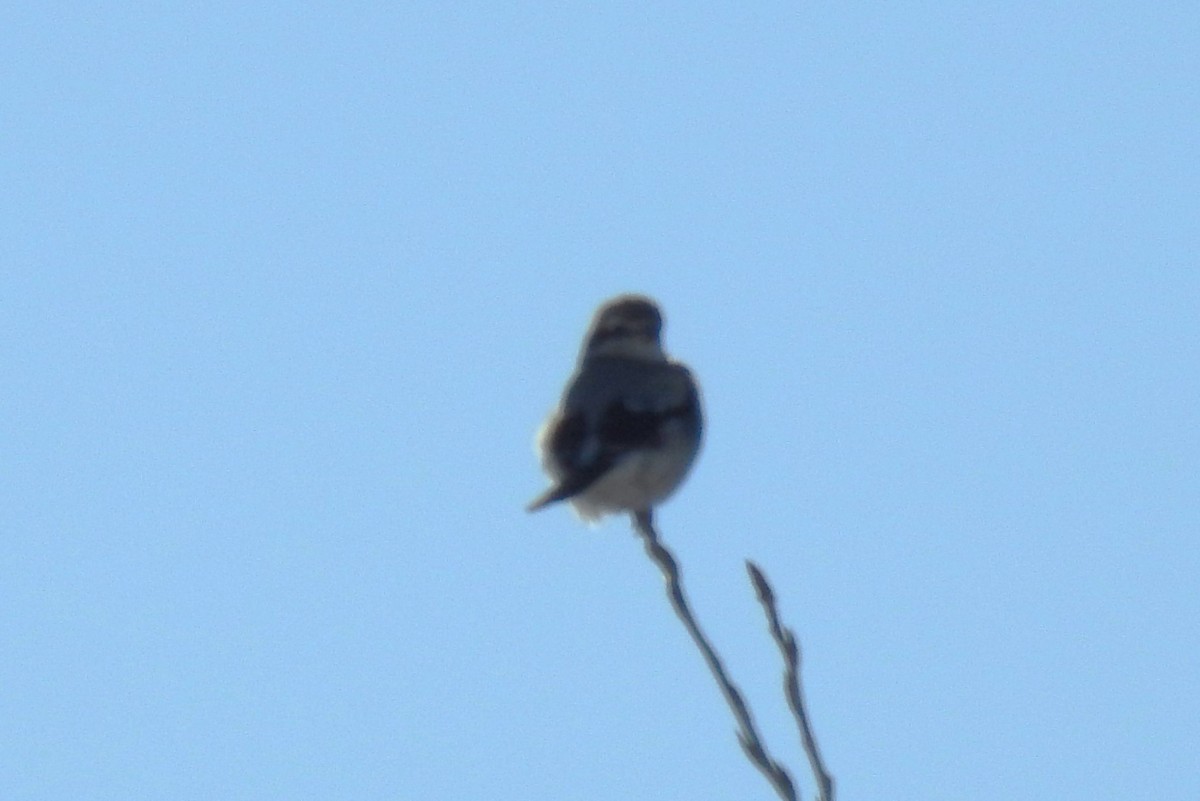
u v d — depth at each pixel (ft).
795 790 22.00
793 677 22.75
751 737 22.56
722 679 23.08
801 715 22.54
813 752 22.39
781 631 22.97
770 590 23.13
